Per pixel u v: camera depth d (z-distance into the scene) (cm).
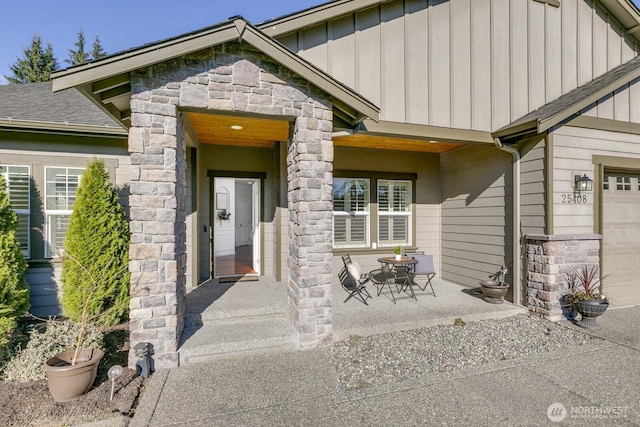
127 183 552
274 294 536
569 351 389
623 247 566
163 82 344
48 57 2097
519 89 585
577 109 481
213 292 550
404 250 718
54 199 524
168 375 334
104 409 278
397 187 727
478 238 630
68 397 285
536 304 508
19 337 379
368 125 489
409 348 400
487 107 566
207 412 277
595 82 579
